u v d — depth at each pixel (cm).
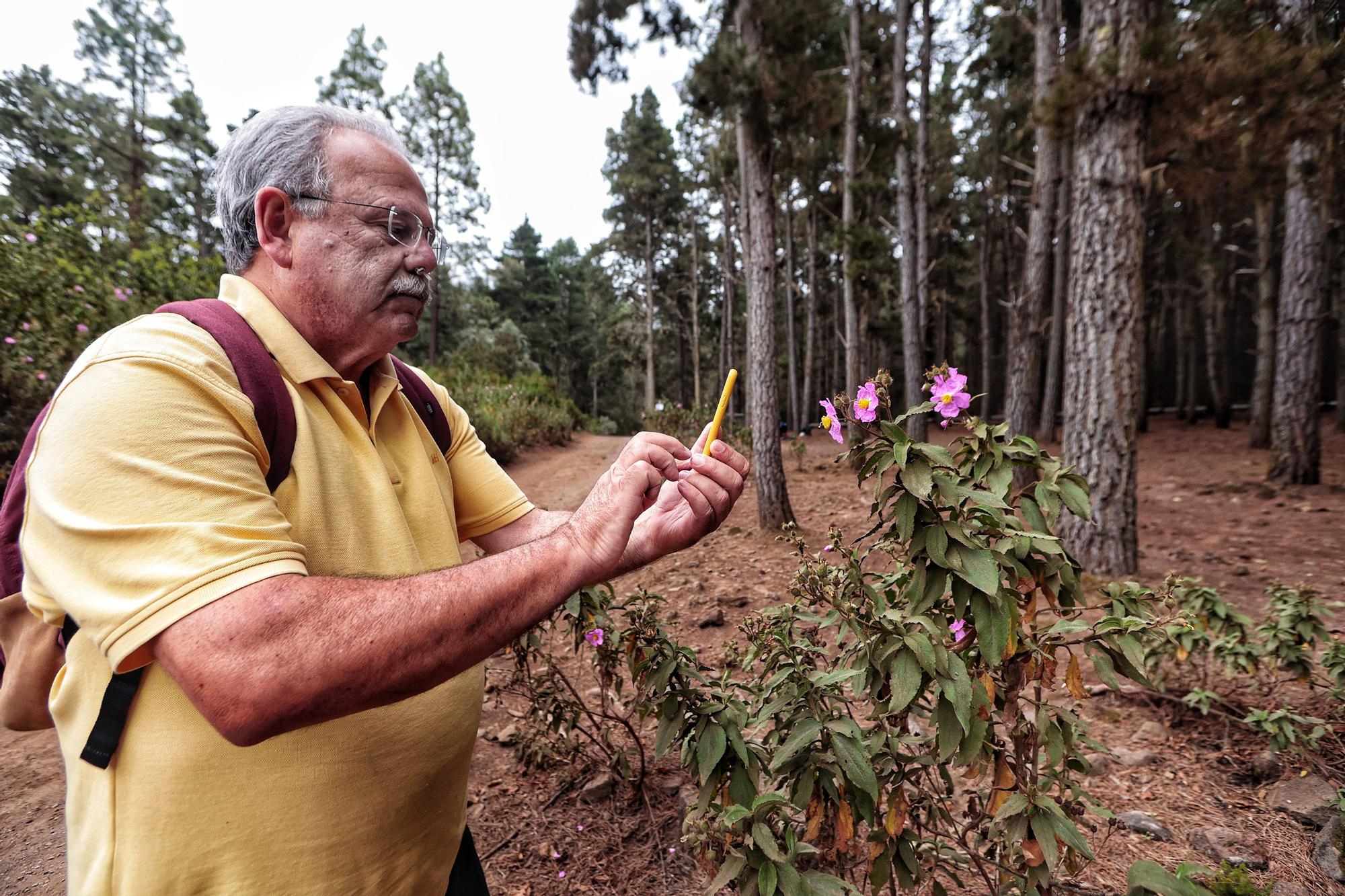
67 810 80
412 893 96
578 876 195
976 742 114
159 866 74
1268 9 442
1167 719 264
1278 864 187
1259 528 609
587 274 5238
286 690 60
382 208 91
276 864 79
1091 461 457
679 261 3662
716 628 386
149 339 75
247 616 60
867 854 168
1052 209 1148
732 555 552
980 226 2245
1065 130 468
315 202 88
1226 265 1584
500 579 70
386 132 100
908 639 110
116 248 621
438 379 1797
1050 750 121
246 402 78
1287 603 255
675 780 239
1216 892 171
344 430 92
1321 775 221
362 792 86
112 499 64
